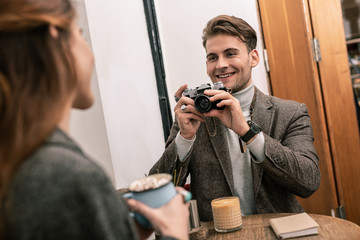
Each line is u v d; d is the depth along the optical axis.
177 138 1.32
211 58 1.41
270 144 1.17
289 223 0.93
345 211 2.12
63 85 0.45
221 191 1.35
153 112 2.11
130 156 1.95
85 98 0.53
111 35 1.96
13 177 0.40
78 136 1.57
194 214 0.97
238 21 1.37
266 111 1.38
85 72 0.51
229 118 1.22
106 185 0.44
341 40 2.07
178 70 2.35
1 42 0.42
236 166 1.36
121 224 0.44
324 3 2.04
